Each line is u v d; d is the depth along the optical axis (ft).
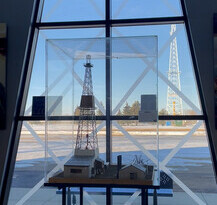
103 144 7.82
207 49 9.15
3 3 10.04
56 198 9.68
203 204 9.00
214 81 8.95
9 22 9.98
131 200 9.37
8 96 9.78
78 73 7.70
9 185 9.91
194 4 9.33
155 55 7.29
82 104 7.63
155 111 7.44
